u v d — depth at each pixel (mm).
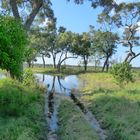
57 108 28281
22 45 24609
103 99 29766
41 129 20406
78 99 33688
